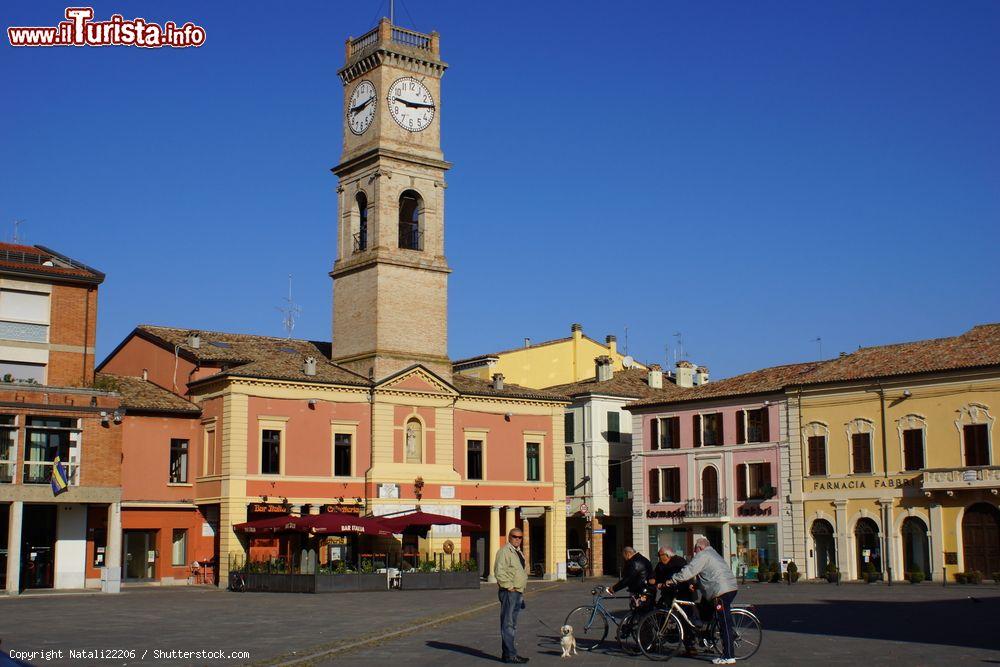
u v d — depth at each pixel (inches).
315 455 2551.7
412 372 2694.4
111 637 1206.9
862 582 2650.1
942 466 2573.8
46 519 2198.6
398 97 2787.9
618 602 1881.2
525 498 2896.2
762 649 1021.8
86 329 2240.4
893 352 2827.3
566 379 3786.9
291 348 2883.9
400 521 2367.1
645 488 3176.7
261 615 1549.0
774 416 2903.5
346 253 2829.7
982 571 2477.9
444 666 936.3
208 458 2514.8
